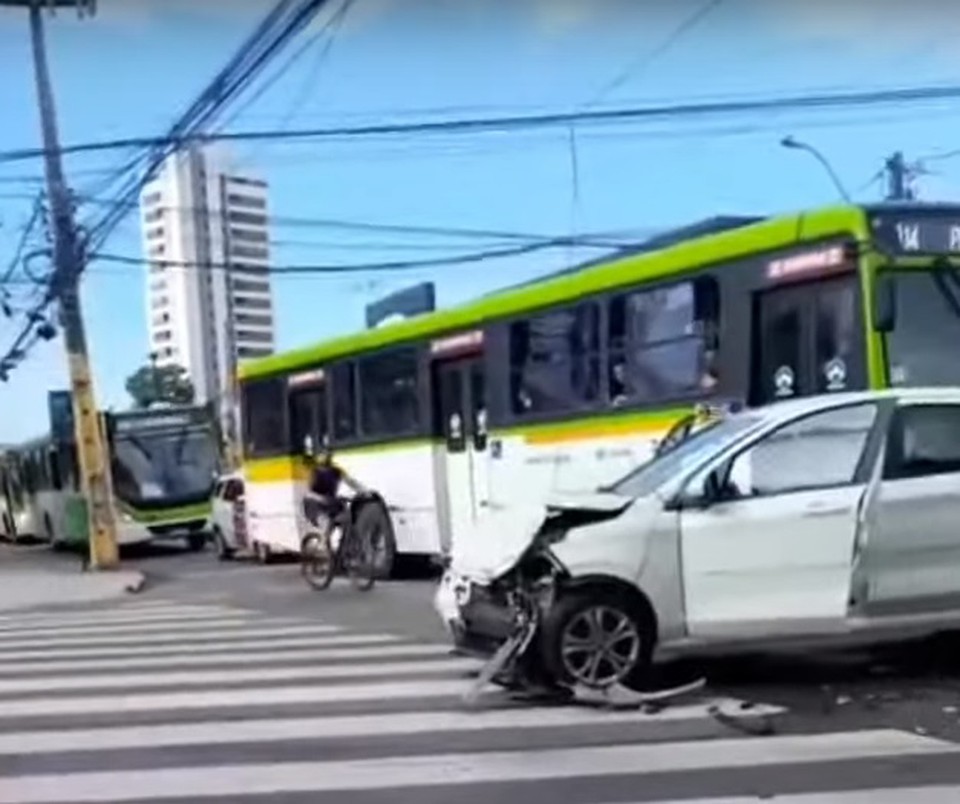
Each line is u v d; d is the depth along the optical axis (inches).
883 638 376.5
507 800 267.1
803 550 355.9
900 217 474.0
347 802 269.9
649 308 586.2
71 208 999.6
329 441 875.4
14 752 326.3
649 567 354.9
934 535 360.5
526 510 367.9
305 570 794.2
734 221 588.1
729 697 360.5
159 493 1328.7
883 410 366.9
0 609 771.4
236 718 360.2
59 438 1428.4
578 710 350.6
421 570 823.1
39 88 956.6
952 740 308.8
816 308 494.6
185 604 741.9
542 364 664.4
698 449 372.5
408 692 389.4
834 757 294.5
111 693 410.9
